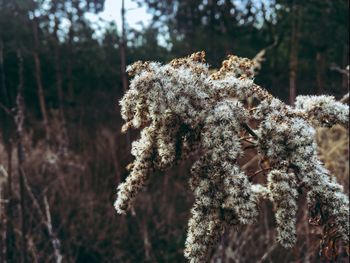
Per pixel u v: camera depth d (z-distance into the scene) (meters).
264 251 5.69
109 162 8.38
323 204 1.99
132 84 1.92
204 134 1.85
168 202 8.28
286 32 10.54
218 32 12.99
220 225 1.88
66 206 7.53
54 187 7.69
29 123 11.75
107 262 7.08
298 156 1.86
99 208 7.75
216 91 1.95
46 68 14.34
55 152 9.81
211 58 11.89
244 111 1.91
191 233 1.92
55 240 6.08
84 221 7.34
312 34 9.84
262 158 2.21
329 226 2.09
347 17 9.48
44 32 13.79
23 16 12.97
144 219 7.36
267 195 2.20
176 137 2.02
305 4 9.40
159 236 7.55
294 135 1.86
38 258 6.05
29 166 8.14
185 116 1.91
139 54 14.49
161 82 1.90
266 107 1.94
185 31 14.06
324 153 5.73
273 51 10.77
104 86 14.28
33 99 13.84
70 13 12.85
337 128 5.80
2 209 6.07
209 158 1.89
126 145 8.99
